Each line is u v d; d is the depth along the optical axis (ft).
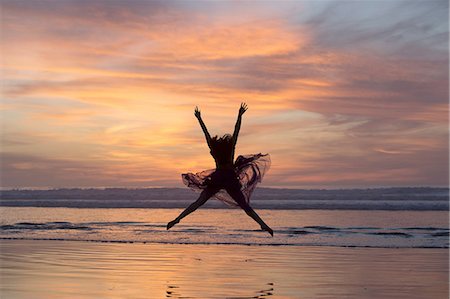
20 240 50.29
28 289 28.55
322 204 104.53
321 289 28.99
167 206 104.17
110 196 136.36
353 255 41.52
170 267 35.73
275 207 99.55
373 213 86.38
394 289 29.04
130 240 50.55
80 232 56.59
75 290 28.32
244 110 31.12
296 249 45.19
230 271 34.50
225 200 32.07
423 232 56.85
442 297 27.25
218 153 30.86
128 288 28.94
